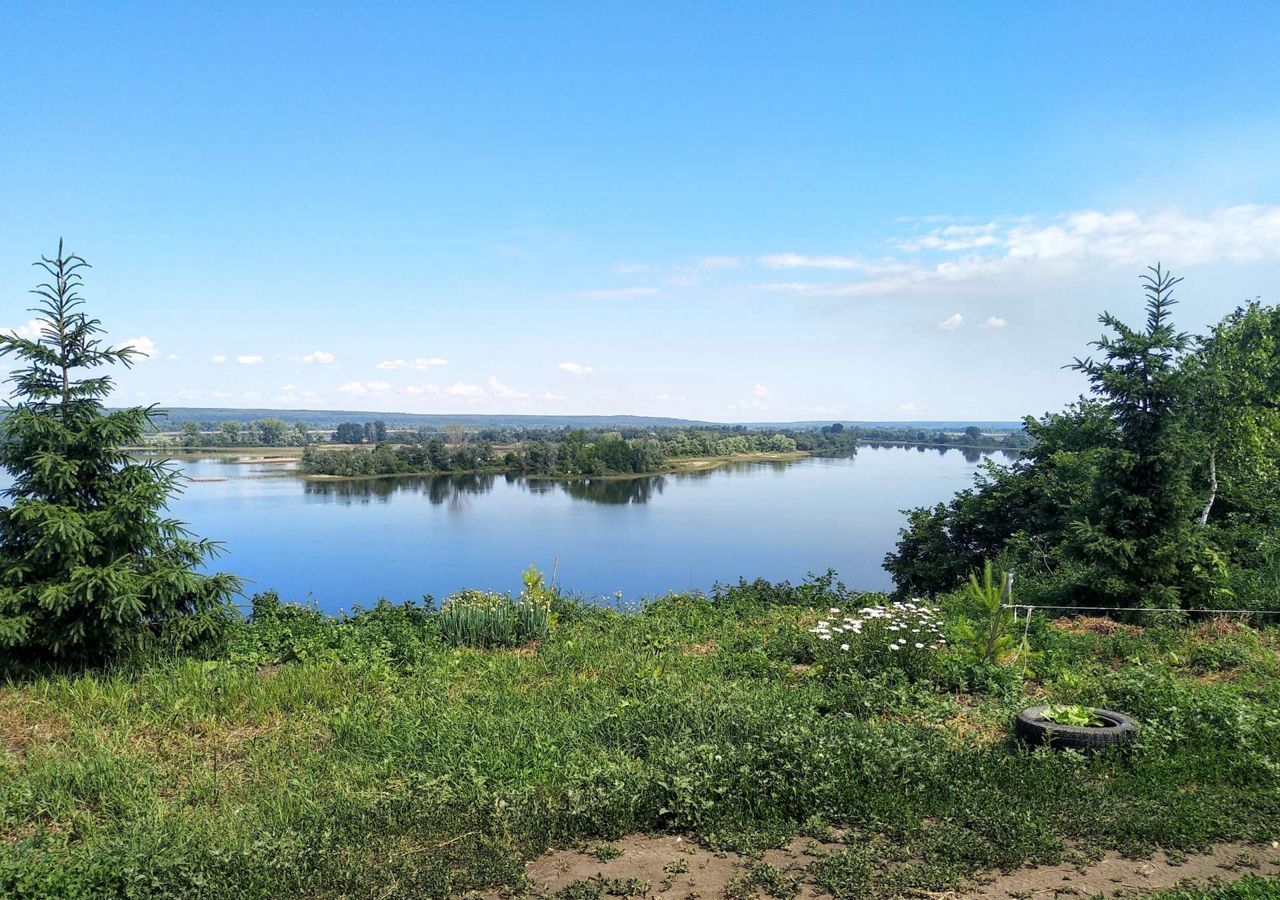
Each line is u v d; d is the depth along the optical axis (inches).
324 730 266.1
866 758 217.8
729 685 308.2
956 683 313.3
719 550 1552.7
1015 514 853.8
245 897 159.8
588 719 265.4
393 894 160.2
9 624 301.4
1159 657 361.1
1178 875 168.9
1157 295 467.8
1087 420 756.6
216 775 224.1
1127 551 455.5
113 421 331.6
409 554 1437.0
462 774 218.2
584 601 558.6
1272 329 687.7
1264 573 502.6
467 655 382.6
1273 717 254.5
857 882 164.7
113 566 320.5
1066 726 239.3
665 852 183.9
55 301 335.6
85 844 181.6
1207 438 600.1
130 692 292.4
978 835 183.5
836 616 438.3
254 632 394.9
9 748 248.8
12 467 329.4
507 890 165.0
